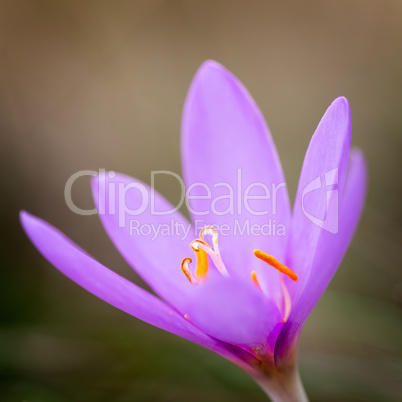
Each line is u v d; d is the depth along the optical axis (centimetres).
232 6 70
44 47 67
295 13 70
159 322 33
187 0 69
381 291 44
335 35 69
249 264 36
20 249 51
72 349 42
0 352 42
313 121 62
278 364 34
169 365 41
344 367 41
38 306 44
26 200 57
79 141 62
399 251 45
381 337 41
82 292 47
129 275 53
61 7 67
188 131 36
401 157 52
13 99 64
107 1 67
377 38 67
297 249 34
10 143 60
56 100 65
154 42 68
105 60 66
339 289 44
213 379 41
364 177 35
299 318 34
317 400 40
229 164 36
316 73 67
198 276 35
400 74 63
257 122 36
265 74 68
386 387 40
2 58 66
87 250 55
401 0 67
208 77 36
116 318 44
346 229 34
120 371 42
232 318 33
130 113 63
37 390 41
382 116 57
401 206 49
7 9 67
